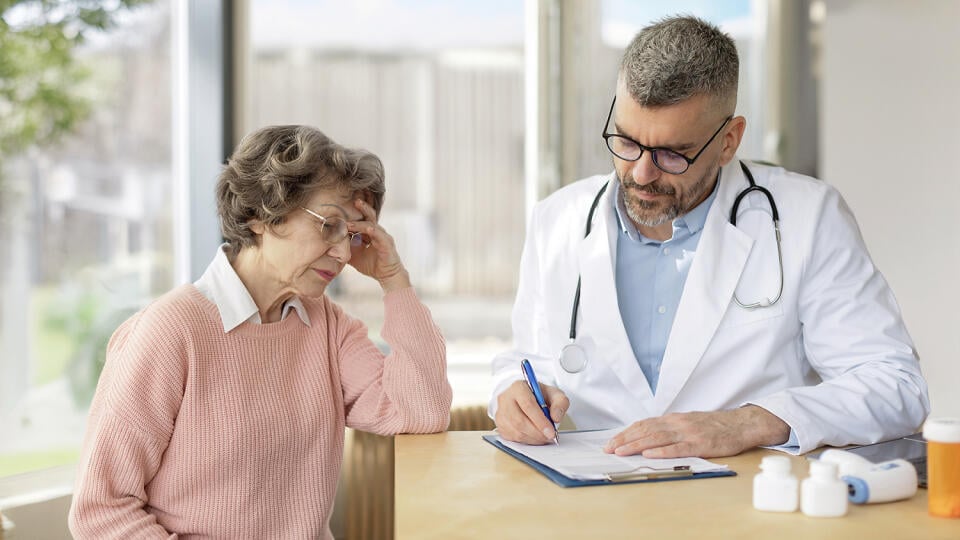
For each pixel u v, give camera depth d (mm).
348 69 3377
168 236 2523
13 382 2215
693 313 1503
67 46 2322
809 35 2973
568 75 2857
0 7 2197
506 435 1355
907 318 2803
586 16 2859
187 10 2527
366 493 2295
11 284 2223
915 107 2779
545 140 2863
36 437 2244
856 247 1503
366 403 1479
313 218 1340
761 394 1513
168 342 1292
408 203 3391
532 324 1715
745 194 1549
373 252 1519
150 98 2484
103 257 2393
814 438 1260
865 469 1043
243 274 1389
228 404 1325
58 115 2311
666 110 1346
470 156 3396
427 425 1442
